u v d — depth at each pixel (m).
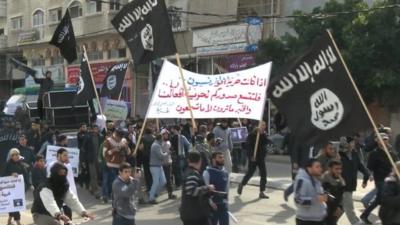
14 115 24.11
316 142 7.75
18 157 11.47
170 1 33.19
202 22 32.00
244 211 12.23
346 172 10.08
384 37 21.83
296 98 7.78
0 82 47.78
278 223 11.06
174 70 13.45
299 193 7.18
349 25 22.47
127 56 35.41
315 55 7.73
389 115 23.80
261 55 25.31
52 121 22.19
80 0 39.19
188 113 13.27
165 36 12.39
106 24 36.91
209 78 13.34
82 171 15.41
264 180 13.74
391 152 10.54
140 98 34.00
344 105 7.65
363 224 10.72
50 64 42.09
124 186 7.96
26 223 11.55
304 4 27.64
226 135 14.64
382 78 21.45
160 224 11.11
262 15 29.12
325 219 7.72
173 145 15.18
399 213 7.38
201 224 7.45
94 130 14.68
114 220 8.05
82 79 15.75
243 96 12.95
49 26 42.03
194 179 7.46
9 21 45.97
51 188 7.23
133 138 15.26
